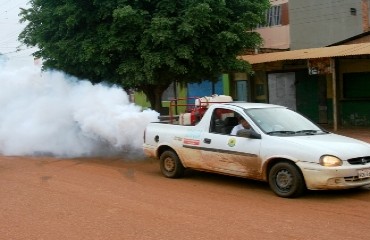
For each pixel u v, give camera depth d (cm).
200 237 546
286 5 2414
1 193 821
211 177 941
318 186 708
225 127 861
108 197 769
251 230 570
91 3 1300
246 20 1354
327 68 1580
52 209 698
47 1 1380
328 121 1897
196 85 2330
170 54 1259
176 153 930
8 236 572
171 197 762
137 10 1239
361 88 1795
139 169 1059
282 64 1905
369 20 2475
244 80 2169
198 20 1216
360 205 689
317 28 2391
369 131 1608
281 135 783
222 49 1331
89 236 563
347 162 709
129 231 578
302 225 588
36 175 996
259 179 788
